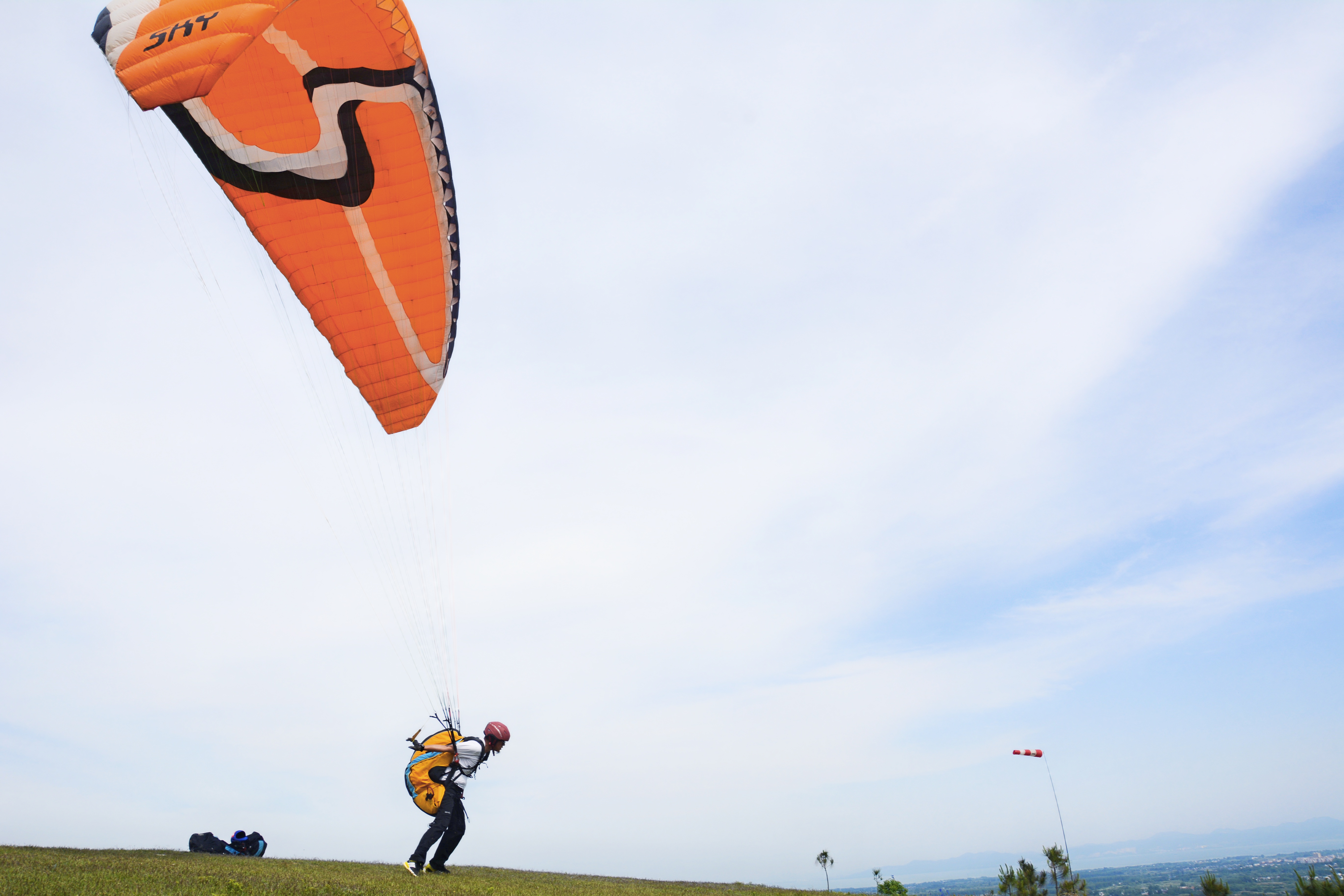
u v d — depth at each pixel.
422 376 15.84
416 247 14.89
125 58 12.72
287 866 11.39
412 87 13.55
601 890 12.38
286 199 13.80
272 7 12.46
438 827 11.15
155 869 9.18
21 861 8.67
